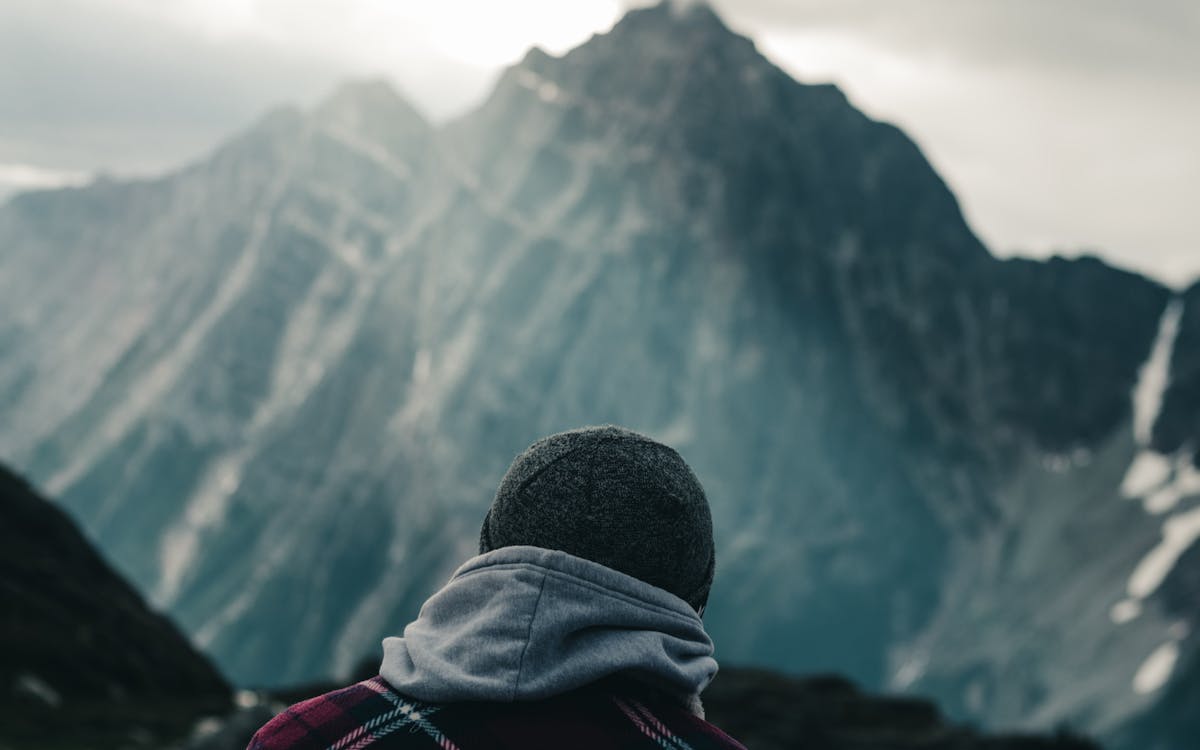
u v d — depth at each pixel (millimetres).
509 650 1952
